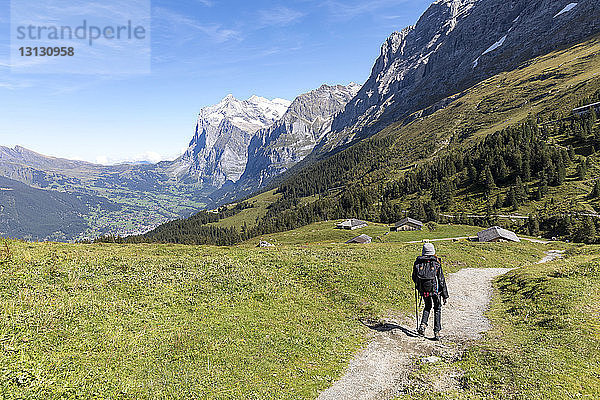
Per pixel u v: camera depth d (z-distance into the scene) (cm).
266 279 2281
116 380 1068
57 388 979
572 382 984
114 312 1566
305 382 1145
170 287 2000
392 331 1620
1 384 938
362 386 1125
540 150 18600
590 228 11331
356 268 2652
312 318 1738
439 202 19875
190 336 1402
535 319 1625
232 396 1035
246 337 1452
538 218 14462
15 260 2236
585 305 1642
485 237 10262
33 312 1408
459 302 2141
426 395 1034
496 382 1055
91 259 2541
